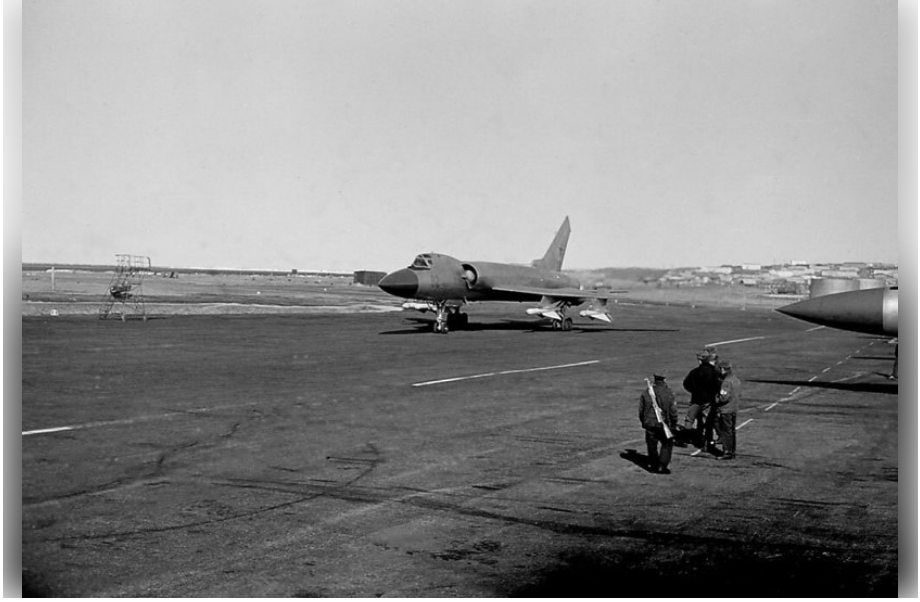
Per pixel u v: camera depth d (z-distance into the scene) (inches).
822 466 417.7
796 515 321.4
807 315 652.1
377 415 561.9
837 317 634.2
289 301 2866.6
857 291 640.4
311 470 391.9
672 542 284.8
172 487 356.5
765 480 383.6
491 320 2149.4
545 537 289.3
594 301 1760.6
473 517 314.3
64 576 247.6
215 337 1262.3
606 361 998.4
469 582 244.4
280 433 488.7
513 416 565.0
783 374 896.9
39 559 262.7
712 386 467.5
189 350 1034.7
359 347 1133.1
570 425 530.3
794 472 402.0
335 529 297.0
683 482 378.0
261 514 315.6
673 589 239.5
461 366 903.1
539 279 1722.4
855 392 732.0
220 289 3821.4
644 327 1946.4
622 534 293.7
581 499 343.3
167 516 311.9
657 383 406.0
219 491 350.9
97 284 3727.9
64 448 437.4
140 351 1008.2
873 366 995.3
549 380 782.5
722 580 247.1
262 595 233.9
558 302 1710.1
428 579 246.8
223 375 778.8
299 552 271.4
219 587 240.1
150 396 634.8
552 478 381.7
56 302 2057.1
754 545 281.9
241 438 471.2
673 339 1470.2
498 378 794.8
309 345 1152.2
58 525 299.6
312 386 709.9
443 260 1514.5
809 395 709.9
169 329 1416.1
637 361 1002.1
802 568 258.4
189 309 2085.4
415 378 782.5
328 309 2423.7
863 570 256.7
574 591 237.5
